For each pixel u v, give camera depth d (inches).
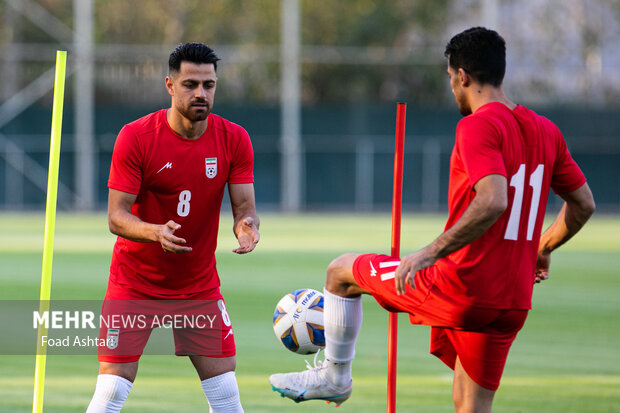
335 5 4569.4
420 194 3892.7
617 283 1612.9
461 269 540.7
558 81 4286.4
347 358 610.5
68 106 3831.2
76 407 738.8
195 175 597.9
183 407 740.7
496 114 531.5
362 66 4485.7
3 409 726.5
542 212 557.9
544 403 769.6
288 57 3919.8
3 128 3784.5
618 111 3895.2
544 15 4301.2
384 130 3905.0
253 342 1037.2
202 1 4579.2
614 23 4276.6
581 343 1058.1
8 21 4318.4
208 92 572.7
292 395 623.8
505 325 552.4
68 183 3821.4
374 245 2267.5
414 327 1167.6
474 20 4537.4
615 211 3909.9
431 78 4402.1
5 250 2068.2
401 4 4557.1
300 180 3927.2
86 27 3905.0
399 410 742.5
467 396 571.2
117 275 609.0
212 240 618.5
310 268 1768.0
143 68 4092.0
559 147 572.1
